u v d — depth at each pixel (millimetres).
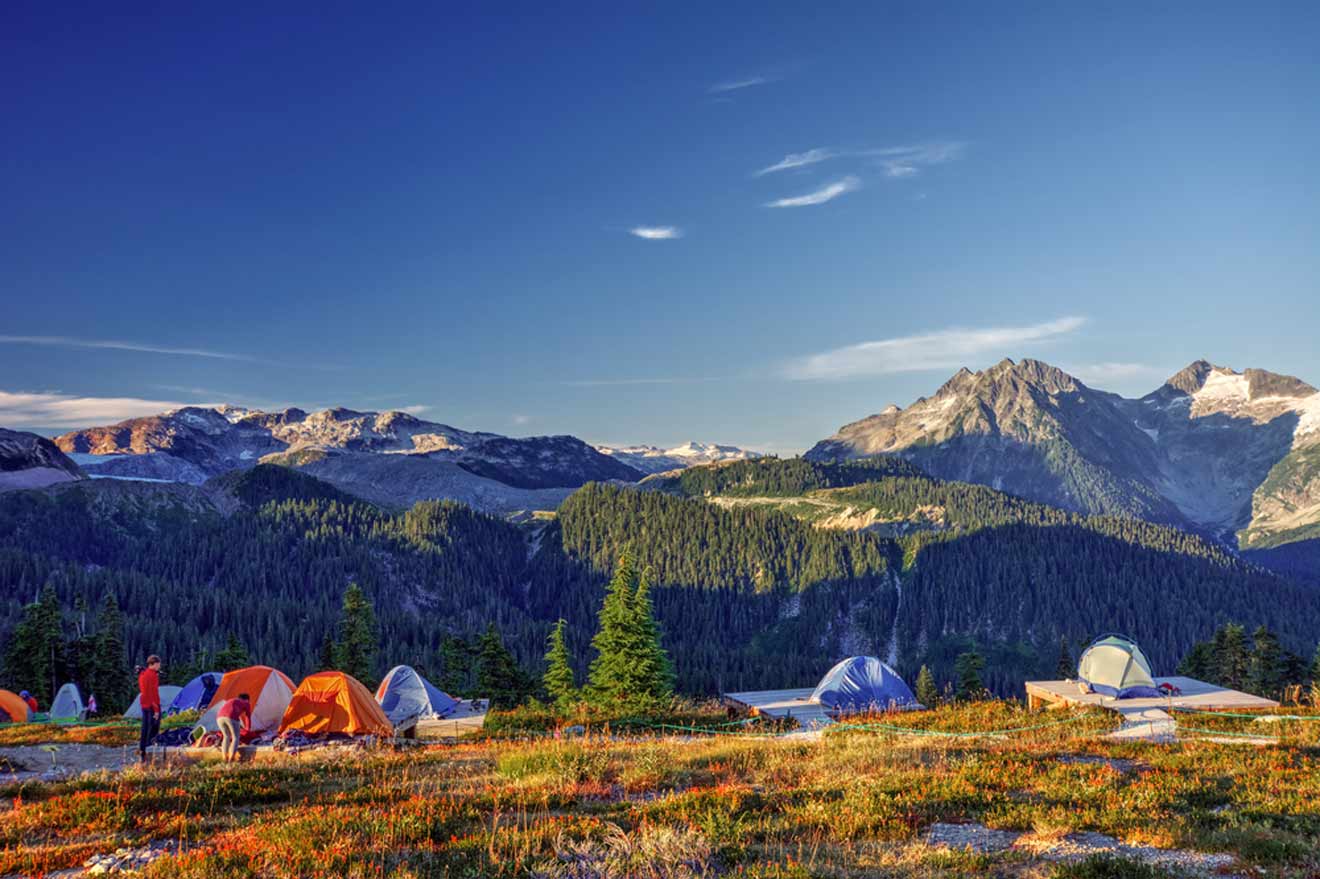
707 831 13734
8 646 82312
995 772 18656
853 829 13992
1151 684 34094
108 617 87750
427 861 12133
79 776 19875
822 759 21219
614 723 33875
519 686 77688
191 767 21812
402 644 194625
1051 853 12766
